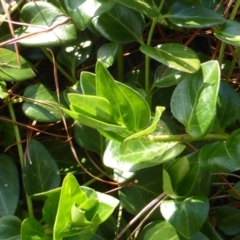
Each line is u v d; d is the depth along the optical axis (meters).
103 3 0.23
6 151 0.27
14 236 0.23
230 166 0.22
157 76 0.26
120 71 0.28
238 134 0.23
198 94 0.22
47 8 0.25
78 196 0.21
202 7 0.25
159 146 0.23
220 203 0.28
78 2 0.23
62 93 0.26
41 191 0.24
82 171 0.27
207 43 0.30
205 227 0.24
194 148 0.26
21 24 0.25
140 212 0.24
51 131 0.27
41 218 0.26
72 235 0.21
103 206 0.22
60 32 0.24
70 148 0.27
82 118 0.20
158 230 0.24
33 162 0.25
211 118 0.22
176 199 0.23
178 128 0.27
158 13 0.24
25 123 0.27
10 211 0.24
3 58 0.24
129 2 0.23
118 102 0.21
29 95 0.25
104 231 0.25
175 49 0.24
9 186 0.25
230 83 0.29
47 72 0.29
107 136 0.22
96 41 0.29
